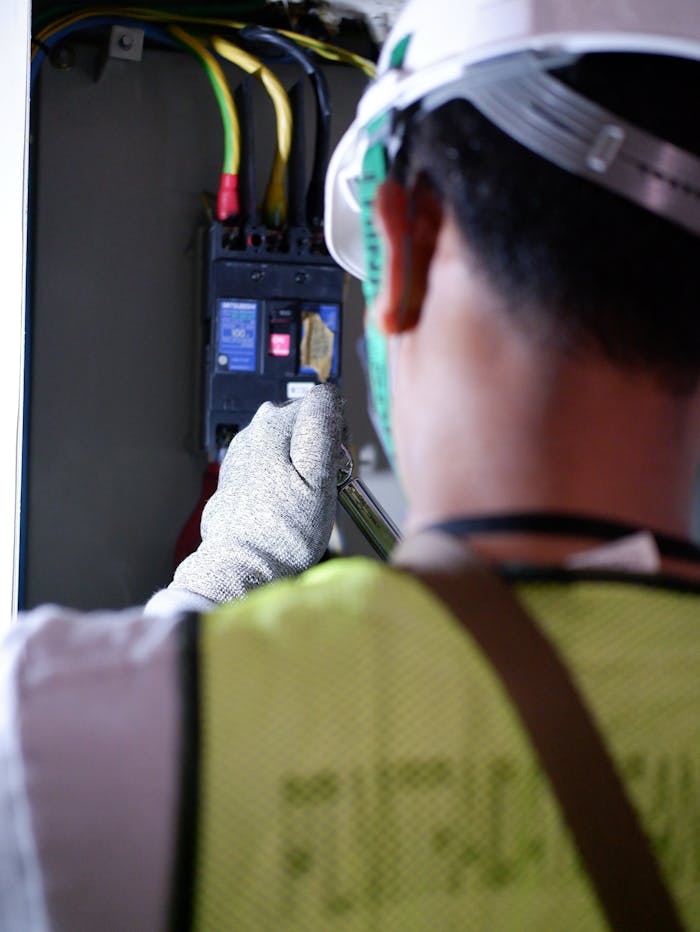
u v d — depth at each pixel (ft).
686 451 1.27
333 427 3.11
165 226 5.11
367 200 1.48
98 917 1.09
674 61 1.19
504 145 1.21
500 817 1.10
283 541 2.92
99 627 1.18
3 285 3.60
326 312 5.00
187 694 1.08
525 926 1.10
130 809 1.07
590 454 1.20
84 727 1.08
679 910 1.12
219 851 1.06
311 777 1.07
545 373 1.20
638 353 1.19
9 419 3.63
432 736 1.10
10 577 3.66
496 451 1.22
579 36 1.19
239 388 4.92
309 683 1.10
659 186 1.17
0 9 3.55
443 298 1.25
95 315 5.06
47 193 4.97
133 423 5.13
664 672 1.14
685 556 1.24
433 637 1.13
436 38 1.30
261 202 5.19
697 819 1.14
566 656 1.13
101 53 4.90
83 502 5.08
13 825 1.10
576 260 1.18
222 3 4.91
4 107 3.58
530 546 1.19
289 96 5.04
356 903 1.08
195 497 5.21
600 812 1.09
